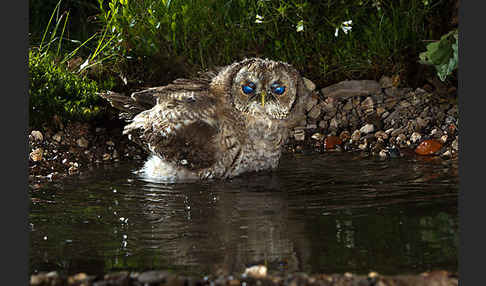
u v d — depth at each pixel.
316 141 7.55
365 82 8.27
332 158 6.86
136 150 7.37
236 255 4.03
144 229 4.61
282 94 6.06
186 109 6.11
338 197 5.27
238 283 3.53
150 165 6.52
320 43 8.43
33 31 9.33
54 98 7.38
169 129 6.10
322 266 3.81
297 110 6.30
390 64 8.37
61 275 3.71
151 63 8.24
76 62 8.42
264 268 3.74
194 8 8.25
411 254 3.94
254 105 6.03
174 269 3.83
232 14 8.48
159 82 8.22
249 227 4.57
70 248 4.23
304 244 4.18
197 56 8.33
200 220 4.79
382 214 4.74
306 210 4.93
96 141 7.42
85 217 4.93
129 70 8.27
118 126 7.79
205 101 6.13
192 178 6.22
